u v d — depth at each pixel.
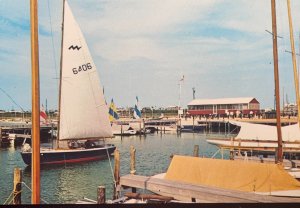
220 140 36.69
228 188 15.59
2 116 103.06
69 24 36.34
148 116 121.12
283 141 29.59
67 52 36.22
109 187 27.22
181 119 89.50
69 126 36.56
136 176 18.08
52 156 35.22
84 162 37.78
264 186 15.06
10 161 39.28
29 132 62.72
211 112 92.94
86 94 37.44
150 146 55.06
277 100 21.89
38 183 10.09
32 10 10.04
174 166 17.67
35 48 10.08
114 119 77.19
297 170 20.75
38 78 10.12
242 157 27.08
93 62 37.84
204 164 16.72
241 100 89.19
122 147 53.94
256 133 32.22
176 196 15.30
